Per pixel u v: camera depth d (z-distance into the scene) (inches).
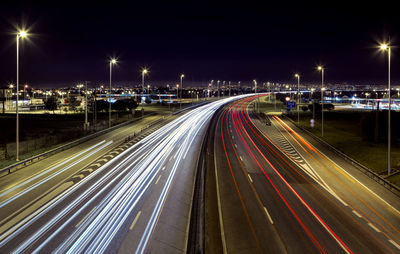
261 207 770.2
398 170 1103.6
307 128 2362.2
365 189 929.5
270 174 1088.2
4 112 3563.0
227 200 819.4
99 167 1075.9
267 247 572.1
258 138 1918.1
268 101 5994.1
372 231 645.3
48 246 529.0
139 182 912.3
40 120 2637.8
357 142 1684.3
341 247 574.9
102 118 2839.6
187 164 1168.2
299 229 647.1
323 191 906.1
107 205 721.6
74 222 625.6
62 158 1205.1
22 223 615.8
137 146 1510.8
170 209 722.8
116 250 526.9
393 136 1663.4
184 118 2955.2
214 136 1961.1
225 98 6811.0
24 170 1011.9
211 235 618.5
